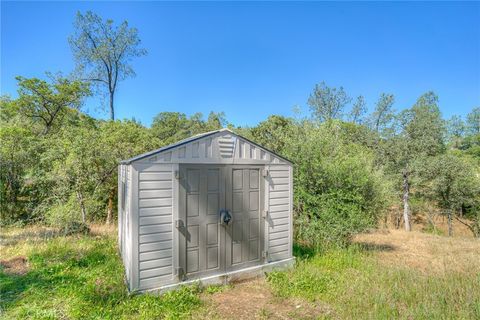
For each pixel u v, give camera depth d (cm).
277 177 497
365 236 937
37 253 523
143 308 324
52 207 712
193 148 405
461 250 741
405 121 1473
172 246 385
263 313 335
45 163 797
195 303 350
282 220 504
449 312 330
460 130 3622
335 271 492
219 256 426
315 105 2858
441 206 1483
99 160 839
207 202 417
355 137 1573
